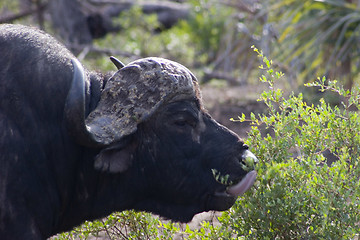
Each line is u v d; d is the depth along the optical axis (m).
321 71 31.58
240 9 40.31
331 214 11.77
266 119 12.59
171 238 13.05
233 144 11.54
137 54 42.00
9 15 39.72
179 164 11.41
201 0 47.25
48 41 11.14
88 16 44.31
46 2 40.16
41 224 10.82
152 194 11.75
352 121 12.30
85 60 37.81
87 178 11.34
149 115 10.83
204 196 11.66
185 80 11.02
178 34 46.69
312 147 12.41
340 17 31.14
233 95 34.75
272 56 33.09
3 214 10.20
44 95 10.75
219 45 45.16
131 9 45.56
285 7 33.28
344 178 11.64
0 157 10.25
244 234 12.32
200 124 11.48
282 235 12.27
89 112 11.13
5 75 10.59
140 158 11.35
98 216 11.78
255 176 11.51
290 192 11.98
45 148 10.77
